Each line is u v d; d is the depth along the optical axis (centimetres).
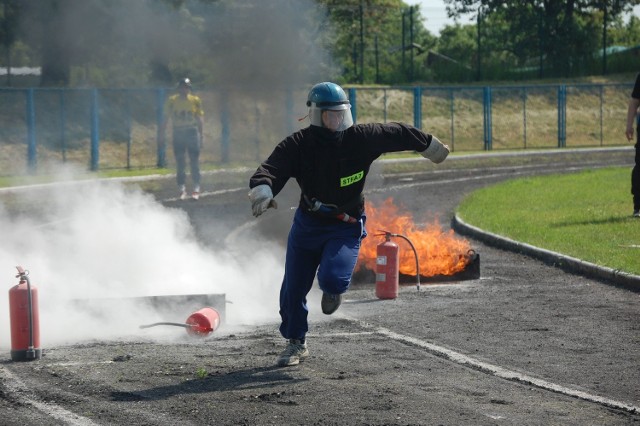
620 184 2962
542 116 6425
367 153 830
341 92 818
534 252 1627
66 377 816
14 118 4478
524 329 1035
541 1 8169
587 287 1324
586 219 2003
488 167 4222
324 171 825
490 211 2261
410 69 7100
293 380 805
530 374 827
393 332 1021
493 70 7144
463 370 844
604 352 919
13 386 785
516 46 8119
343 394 755
